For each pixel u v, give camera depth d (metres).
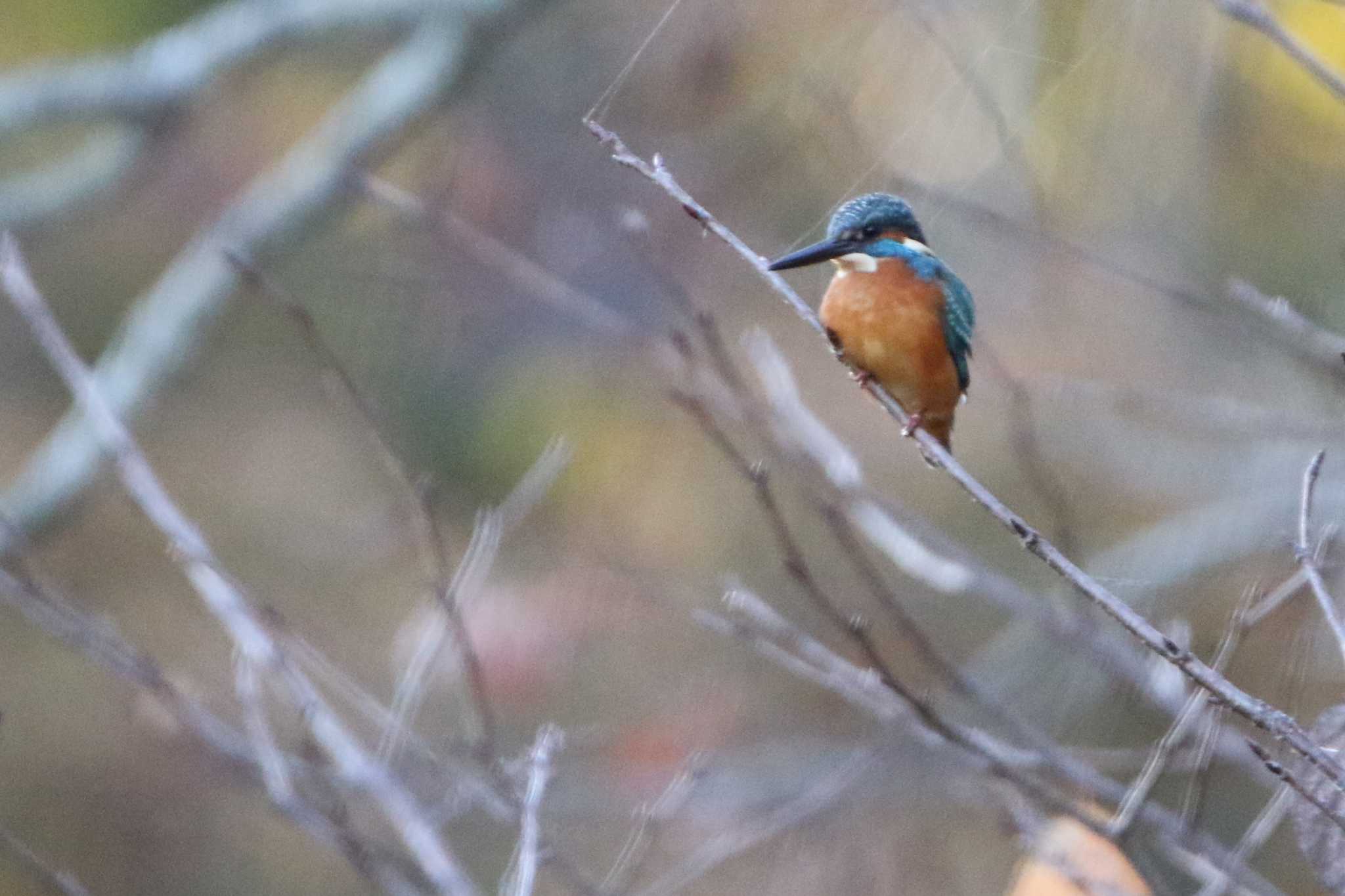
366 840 7.10
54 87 14.33
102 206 15.51
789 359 11.51
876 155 9.74
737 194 10.88
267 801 8.03
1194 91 9.30
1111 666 7.88
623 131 11.21
